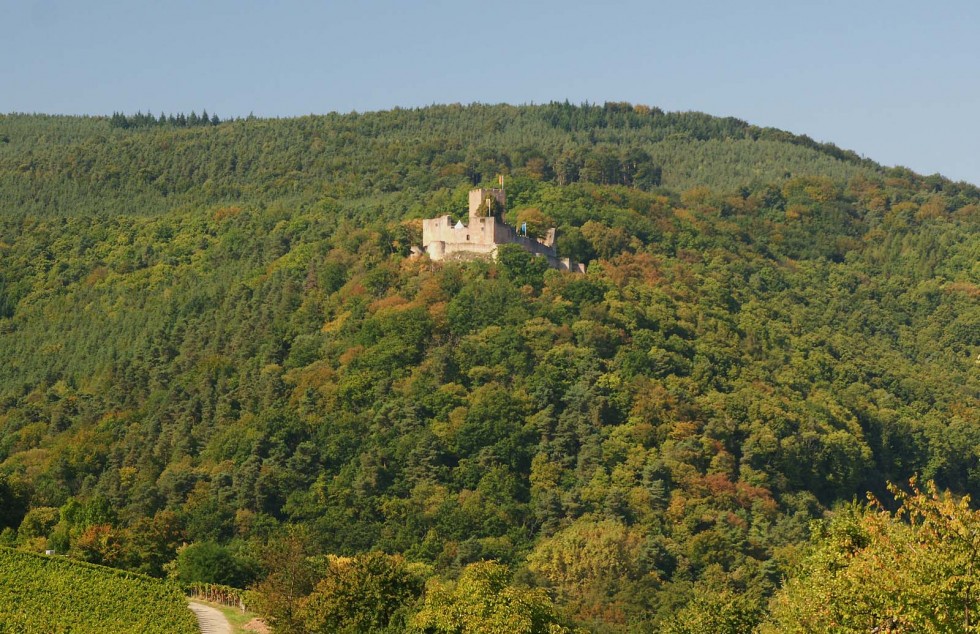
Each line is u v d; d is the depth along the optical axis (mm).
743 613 154250
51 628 162250
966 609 92250
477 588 141125
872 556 98438
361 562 157250
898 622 96812
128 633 162750
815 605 102812
